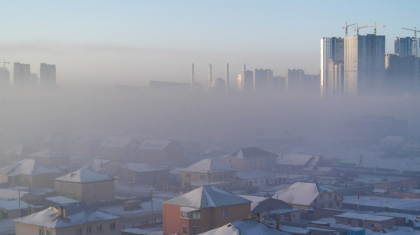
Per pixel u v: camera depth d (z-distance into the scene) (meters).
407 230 83.81
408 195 123.75
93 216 69.31
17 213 88.88
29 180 121.44
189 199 75.81
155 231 78.69
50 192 109.62
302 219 96.50
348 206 108.69
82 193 107.38
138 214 99.00
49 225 65.19
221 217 74.38
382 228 82.88
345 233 78.19
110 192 112.06
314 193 100.38
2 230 80.56
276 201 90.75
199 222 73.12
